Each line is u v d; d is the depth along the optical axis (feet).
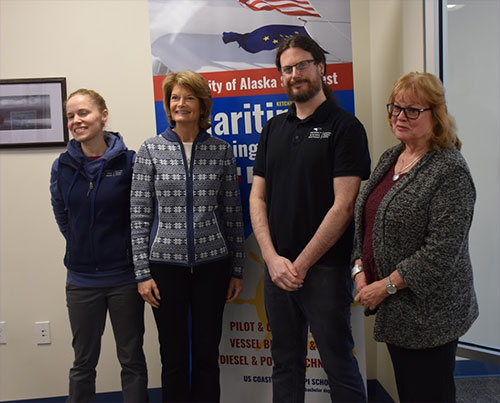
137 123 7.47
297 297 5.36
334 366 5.17
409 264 3.92
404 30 6.24
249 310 6.57
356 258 4.70
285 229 5.24
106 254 5.65
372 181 4.57
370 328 7.69
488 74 5.65
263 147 5.73
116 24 7.35
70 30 7.32
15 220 7.46
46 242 7.48
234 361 6.66
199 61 6.43
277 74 6.37
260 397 6.61
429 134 4.06
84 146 5.71
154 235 5.54
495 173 5.71
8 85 7.25
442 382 4.02
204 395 5.67
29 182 7.43
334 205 4.99
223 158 5.85
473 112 5.71
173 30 6.40
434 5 5.49
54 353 7.58
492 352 5.74
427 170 3.96
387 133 6.83
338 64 6.33
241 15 6.34
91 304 5.72
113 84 7.41
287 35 6.31
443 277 3.80
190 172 5.61
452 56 5.59
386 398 7.20
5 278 7.50
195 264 5.50
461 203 3.79
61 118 7.30
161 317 5.57
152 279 5.52
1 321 7.53
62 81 7.28
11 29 7.28
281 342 5.50
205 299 5.61
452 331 3.93
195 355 5.75
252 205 5.66
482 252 5.88
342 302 5.20
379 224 4.17
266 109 6.42
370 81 7.61
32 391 7.61
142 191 5.56
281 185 5.29
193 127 5.75
